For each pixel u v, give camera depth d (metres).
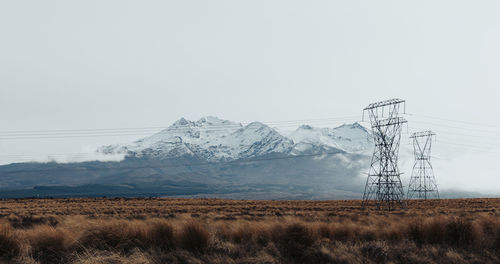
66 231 13.34
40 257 11.84
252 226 15.64
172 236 13.24
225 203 89.88
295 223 14.33
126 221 14.79
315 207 65.75
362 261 11.96
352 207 68.25
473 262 12.02
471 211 44.34
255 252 12.55
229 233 15.27
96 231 13.01
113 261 10.96
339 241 14.12
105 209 59.59
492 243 13.88
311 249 12.79
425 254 12.73
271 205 76.94
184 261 11.49
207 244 12.99
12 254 11.63
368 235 15.98
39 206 73.94
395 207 68.94
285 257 12.16
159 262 11.25
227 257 11.77
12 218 32.91
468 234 14.10
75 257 11.51
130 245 12.72
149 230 13.46
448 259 12.15
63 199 113.19
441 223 14.88
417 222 15.68
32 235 13.15
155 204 84.50
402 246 13.49
